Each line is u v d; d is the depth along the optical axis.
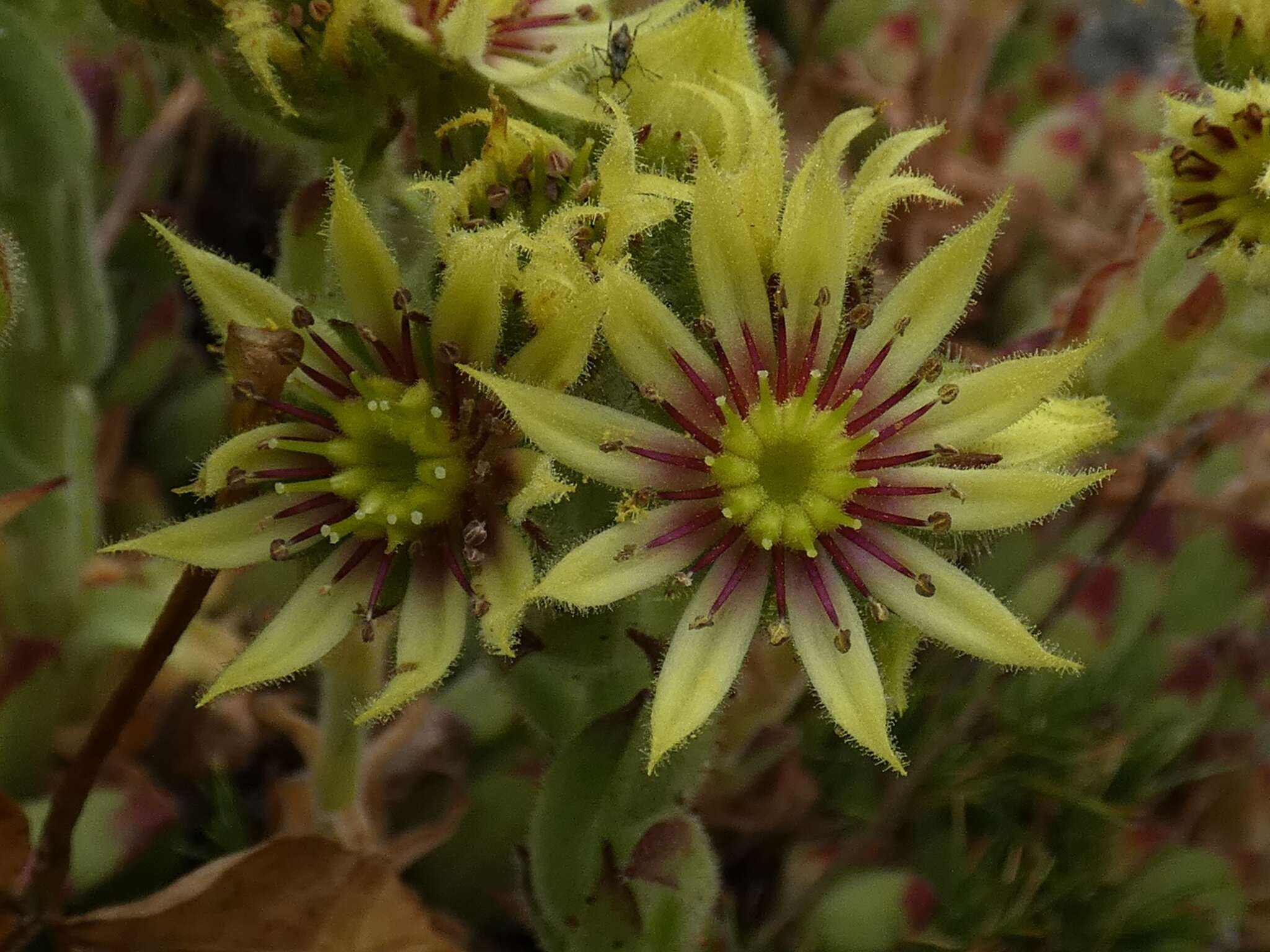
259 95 0.07
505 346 0.06
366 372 0.07
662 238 0.07
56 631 0.09
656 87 0.07
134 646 0.09
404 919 0.08
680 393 0.06
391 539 0.06
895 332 0.07
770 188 0.06
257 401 0.06
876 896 0.09
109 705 0.07
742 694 0.09
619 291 0.06
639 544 0.06
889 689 0.06
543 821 0.07
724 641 0.06
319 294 0.07
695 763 0.07
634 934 0.07
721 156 0.07
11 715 0.09
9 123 0.08
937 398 0.07
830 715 0.06
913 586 0.06
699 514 0.06
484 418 0.06
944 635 0.06
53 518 0.09
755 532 0.06
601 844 0.07
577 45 0.07
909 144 0.07
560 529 0.06
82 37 0.09
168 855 0.09
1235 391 0.08
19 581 0.09
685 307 0.07
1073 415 0.07
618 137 0.06
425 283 0.07
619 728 0.07
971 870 0.09
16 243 0.08
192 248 0.06
